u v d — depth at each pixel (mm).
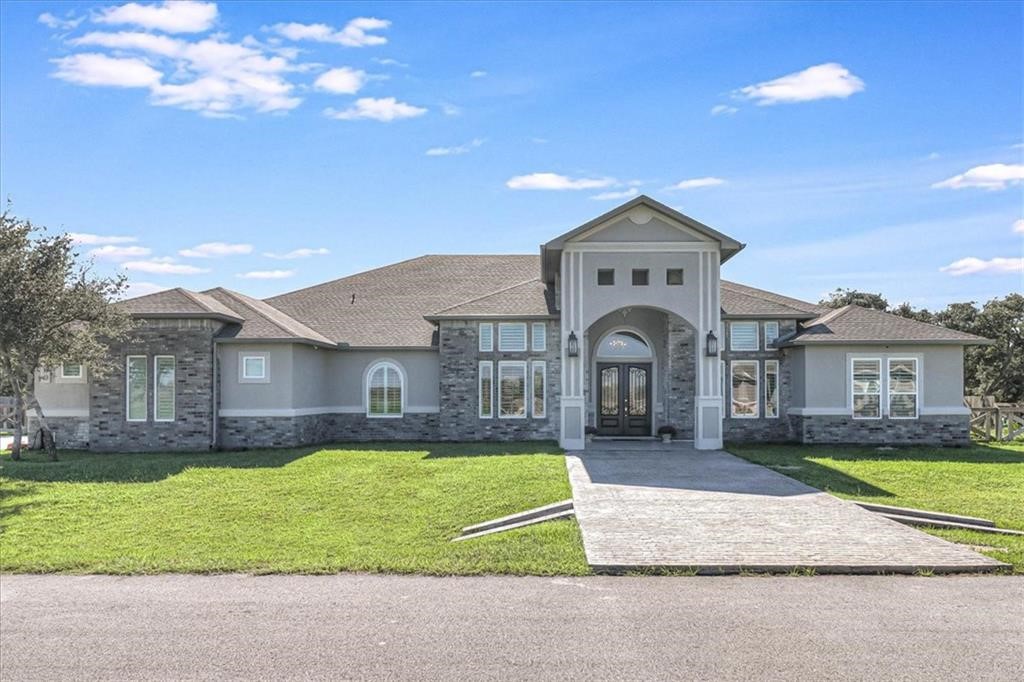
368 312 28641
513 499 14195
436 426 26406
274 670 6480
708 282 22391
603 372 25844
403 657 6738
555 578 9234
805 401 23406
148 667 6574
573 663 6559
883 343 22969
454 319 24859
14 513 13953
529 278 30594
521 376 24984
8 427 30266
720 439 22203
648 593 8547
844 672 6328
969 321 46625
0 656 6848
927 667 6418
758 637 7125
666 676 6277
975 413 26750
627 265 22453
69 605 8367
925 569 9266
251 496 15273
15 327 19266
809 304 26500
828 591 8562
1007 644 6910
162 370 22859
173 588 9039
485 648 6926
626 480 15867
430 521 13195
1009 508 13781
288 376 23297
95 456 21547
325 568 9773
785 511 12578
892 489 15344
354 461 19625
